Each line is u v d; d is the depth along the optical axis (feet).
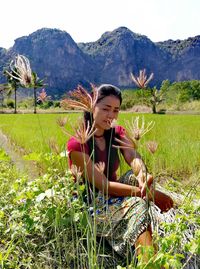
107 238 9.21
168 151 25.55
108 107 9.45
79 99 6.19
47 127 57.26
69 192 9.57
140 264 6.93
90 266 7.47
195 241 7.45
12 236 9.00
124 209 9.04
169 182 13.92
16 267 8.46
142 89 6.58
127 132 5.82
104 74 643.45
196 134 39.29
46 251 9.06
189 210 9.24
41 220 9.64
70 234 9.62
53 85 584.81
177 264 6.74
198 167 22.25
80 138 6.48
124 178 10.07
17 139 43.68
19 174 18.69
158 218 9.83
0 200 11.12
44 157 11.44
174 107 153.58
